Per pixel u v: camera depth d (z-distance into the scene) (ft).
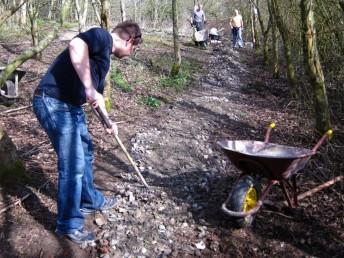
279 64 49.42
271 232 14.12
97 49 12.03
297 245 13.52
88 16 72.74
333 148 21.42
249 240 13.67
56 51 44.16
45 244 12.82
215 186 17.47
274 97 36.70
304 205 15.85
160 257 12.72
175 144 22.09
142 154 20.39
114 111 27.76
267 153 15.75
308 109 28.35
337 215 15.16
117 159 19.75
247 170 14.25
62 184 12.67
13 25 55.62
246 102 34.76
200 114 29.25
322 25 28.86
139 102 30.83
